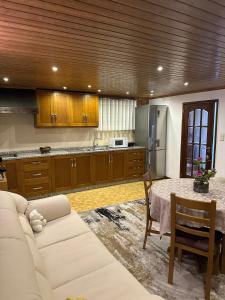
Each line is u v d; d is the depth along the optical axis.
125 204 3.96
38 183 4.28
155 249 2.58
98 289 1.39
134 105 5.92
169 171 5.63
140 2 1.37
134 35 1.86
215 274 2.16
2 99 3.96
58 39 1.92
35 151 4.75
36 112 4.18
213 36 1.89
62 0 1.33
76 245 1.89
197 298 1.88
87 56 2.38
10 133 4.51
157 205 2.34
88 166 4.84
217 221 1.97
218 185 2.72
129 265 2.30
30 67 2.82
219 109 4.30
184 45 2.08
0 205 1.72
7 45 2.04
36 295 0.89
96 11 1.47
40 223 2.16
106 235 2.88
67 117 4.69
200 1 1.37
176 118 5.30
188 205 1.85
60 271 1.57
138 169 5.55
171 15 1.54
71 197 4.38
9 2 1.34
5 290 0.87
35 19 1.57
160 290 1.97
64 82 3.81
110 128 5.62
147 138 5.47
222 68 2.90
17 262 1.06
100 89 4.58
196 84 4.02
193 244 1.93
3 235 1.29
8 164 3.95
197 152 4.82
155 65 2.75
